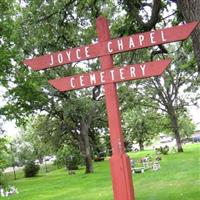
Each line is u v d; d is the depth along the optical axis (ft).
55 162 172.96
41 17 35.88
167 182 77.05
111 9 35.83
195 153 153.69
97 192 79.20
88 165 138.41
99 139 186.29
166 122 209.97
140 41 19.08
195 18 23.24
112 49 19.31
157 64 18.74
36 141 175.11
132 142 262.88
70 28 35.73
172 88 176.55
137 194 66.03
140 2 31.14
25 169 166.61
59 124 143.43
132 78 18.95
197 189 63.52
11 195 94.68
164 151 169.58
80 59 19.66
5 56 63.72
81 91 126.52
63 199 76.89
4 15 65.36
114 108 19.06
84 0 33.68
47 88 113.09
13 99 68.44
